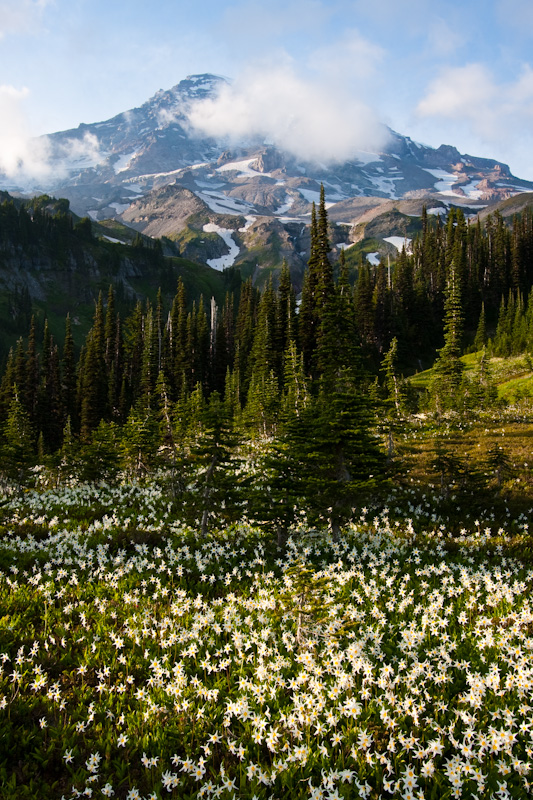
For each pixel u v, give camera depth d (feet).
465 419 147.95
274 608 36.37
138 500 79.20
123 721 24.21
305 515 57.31
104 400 230.89
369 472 59.16
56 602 39.75
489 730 21.24
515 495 68.08
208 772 21.61
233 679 28.43
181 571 43.86
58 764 22.33
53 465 113.29
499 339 257.34
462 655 29.55
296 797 19.71
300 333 203.72
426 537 54.49
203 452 58.90
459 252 341.62
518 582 39.32
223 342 291.79
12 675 27.32
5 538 55.98
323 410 60.80
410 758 21.54
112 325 322.34
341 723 24.39
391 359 127.54
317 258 145.79
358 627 32.32
